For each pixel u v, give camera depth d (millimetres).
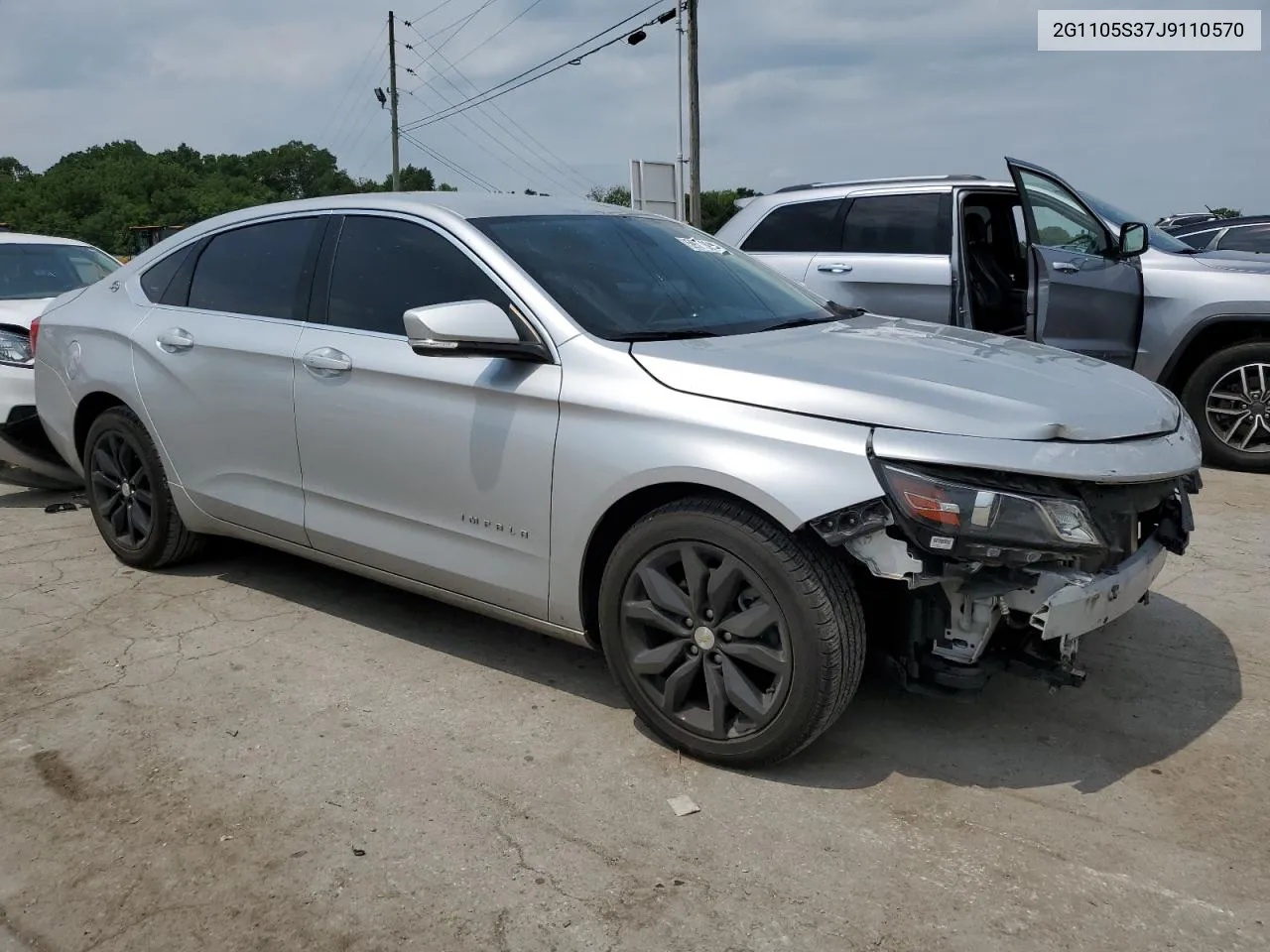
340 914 2461
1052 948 2312
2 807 2912
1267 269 6449
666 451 2941
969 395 2834
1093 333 6320
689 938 2359
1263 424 6496
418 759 3145
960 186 6832
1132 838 2715
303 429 3871
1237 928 2373
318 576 4766
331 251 3945
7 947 2377
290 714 3436
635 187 16812
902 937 2352
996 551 2621
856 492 2674
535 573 3312
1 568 4902
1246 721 3334
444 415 3439
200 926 2432
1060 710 3420
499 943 2357
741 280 4012
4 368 5832
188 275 4492
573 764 3109
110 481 4809
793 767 3078
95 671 3771
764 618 2859
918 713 3400
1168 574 4695
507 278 3410
